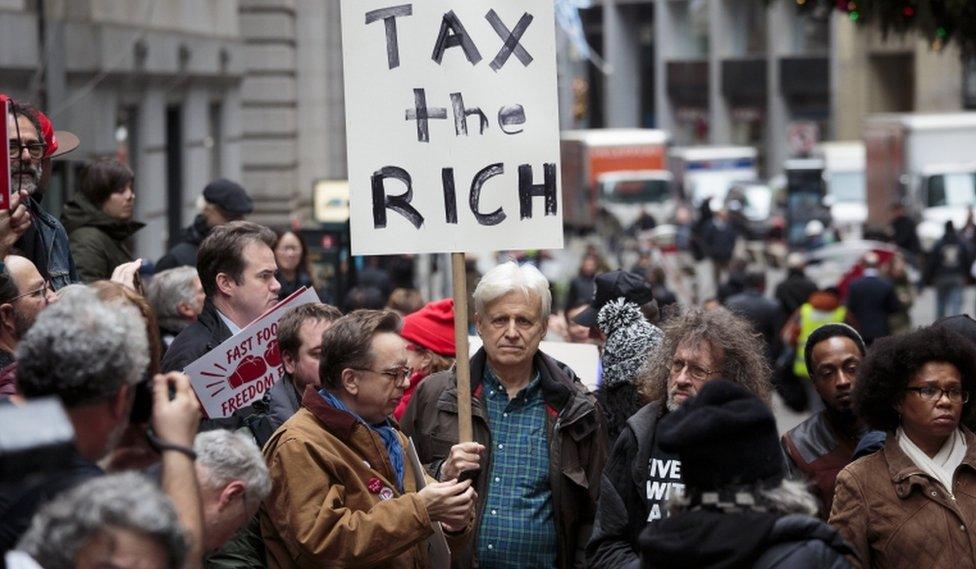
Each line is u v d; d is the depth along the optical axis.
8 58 17.12
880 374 5.11
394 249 5.63
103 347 3.40
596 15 73.12
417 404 5.88
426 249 5.62
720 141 67.06
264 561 5.11
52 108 18.31
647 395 5.41
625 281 6.88
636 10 71.50
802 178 43.69
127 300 4.19
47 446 2.77
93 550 2.83
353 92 5.63
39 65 18.00
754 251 43.94
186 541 2.93
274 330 5.81
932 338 5.09
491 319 5.68
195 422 3.62
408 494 4.99
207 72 26.17
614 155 52.53
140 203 22.73
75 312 3.43
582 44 53.25
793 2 14.46
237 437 4.20
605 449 5.73
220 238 6.18
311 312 5.61
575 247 51.66
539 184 5.68
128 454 3.71
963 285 28.64
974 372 5.09
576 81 72.38
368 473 5.04
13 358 5.11
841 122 60.41
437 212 5.63
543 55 5.70
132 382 3.47
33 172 5.84
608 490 5.28
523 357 5.68
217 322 6.14
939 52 13.16
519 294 5.66
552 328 9.55
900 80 60.06
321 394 5.10
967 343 5.10
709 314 5.30
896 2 12.72
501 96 5.66
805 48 63.69
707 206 38.53
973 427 5.44
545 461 5.68
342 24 5.64
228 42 27.70
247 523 5.07
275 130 29.72
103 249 8.31
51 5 18.95
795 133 50.12
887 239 36.62
